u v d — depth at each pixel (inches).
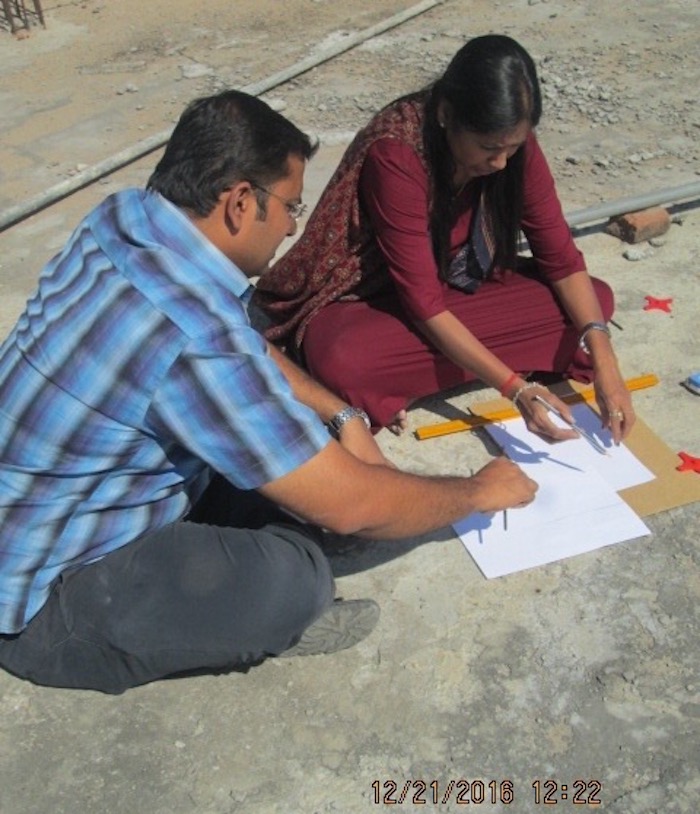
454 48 237.0
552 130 193.0
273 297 117.3
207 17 266.1
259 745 80.2
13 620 76.4
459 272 110.2
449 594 92.3
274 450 67.6
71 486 71.4
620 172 174.1
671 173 173.0
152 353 64.9
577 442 107.6
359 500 72.3
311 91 217.5
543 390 100.0
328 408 91.7
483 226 105.9
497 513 98.9
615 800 75.7
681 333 127.3
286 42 246.8
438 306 101.2
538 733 80.4
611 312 115.9
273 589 76.4
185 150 67.9
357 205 104.5
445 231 104.0
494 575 93.4
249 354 66.3
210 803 76.3
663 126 191.9
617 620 89.3
